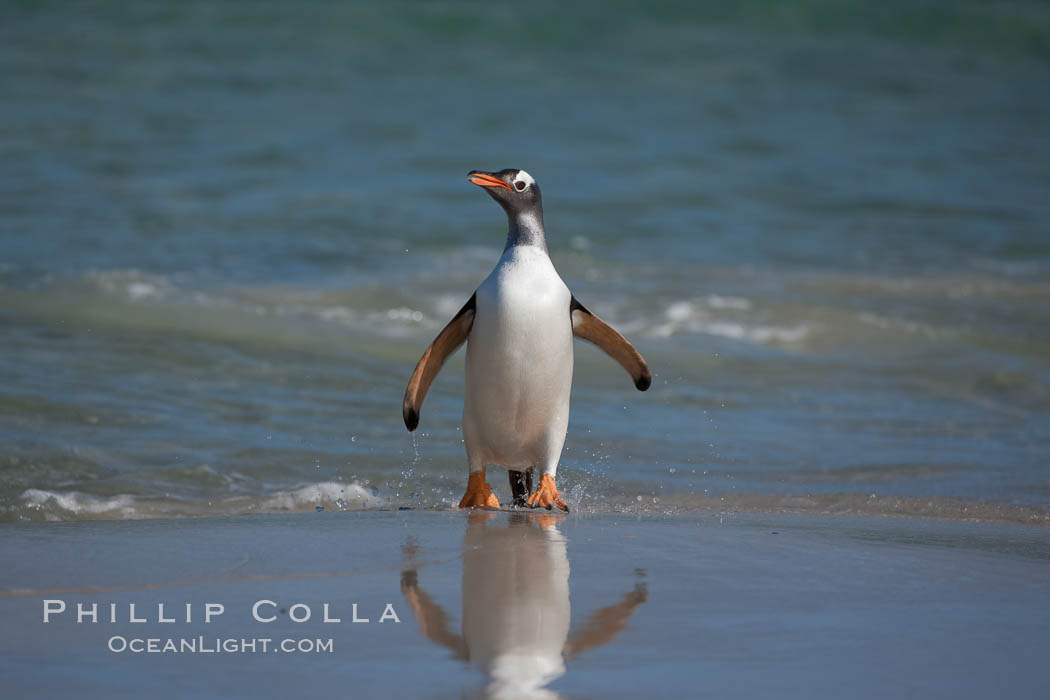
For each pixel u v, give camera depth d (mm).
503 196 13023
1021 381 24219
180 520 11594
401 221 43875
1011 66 94562
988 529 12062
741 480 16203
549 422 13406
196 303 28297
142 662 7031
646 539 10844
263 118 62906
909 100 81938
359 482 15406
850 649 7418
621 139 64312
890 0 99812
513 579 9109
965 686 6777
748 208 50531
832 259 41188
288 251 37812
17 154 51531
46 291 28281
